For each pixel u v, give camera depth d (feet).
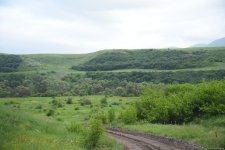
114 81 611.06
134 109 191.52
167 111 166.20
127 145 103.30
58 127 106.01
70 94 519.60
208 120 136.15
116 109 321.52
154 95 193.98
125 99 438.81
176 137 111.04
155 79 607.37
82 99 418.92
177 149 88.43
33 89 542.57
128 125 177.78
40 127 91.50
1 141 57.47
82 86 568.82
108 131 159.02
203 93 149.79
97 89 543.80
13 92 510.99
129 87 504.43
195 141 96.02
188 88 190.39
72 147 71.67
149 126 156.35
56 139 79.00
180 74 590.96
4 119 79.41
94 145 89.04
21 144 57.52
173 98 173.37
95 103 395.75
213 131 101.55
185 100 158.71
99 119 91.56
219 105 137.59
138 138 123.03
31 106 363.35
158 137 119.55
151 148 93.66
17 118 86.38
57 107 364.99
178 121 161.68
